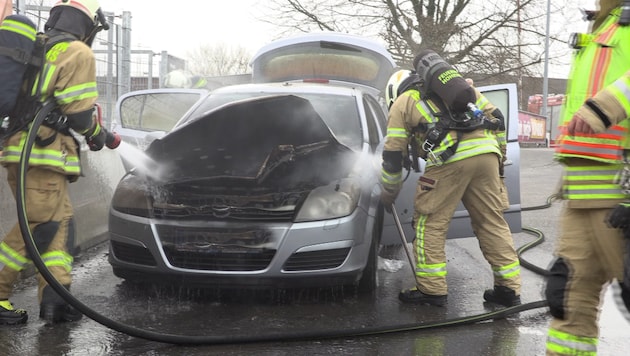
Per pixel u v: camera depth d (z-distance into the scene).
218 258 4.37
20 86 3.67
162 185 4.51
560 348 2.70
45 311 4.02
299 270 4.36
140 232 4.46
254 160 4.66
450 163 4.44
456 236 5.34
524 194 11.59
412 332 4.05
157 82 10.05
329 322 4.22
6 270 3.95
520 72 19.69
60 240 3.99
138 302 4.59
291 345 3.79
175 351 3.66
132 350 3.66
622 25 2.53
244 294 4.81
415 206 4.63
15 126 3.79
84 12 3.95
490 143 4.49
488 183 4.54
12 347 3.64
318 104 5.57
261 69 8.17
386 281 5.34
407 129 4.52
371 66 7.86
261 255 4.34
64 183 3.97
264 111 4.28
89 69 3.85
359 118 5.46
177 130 4.39
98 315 3.56
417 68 4.55
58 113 3.82
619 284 2.56
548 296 2.72
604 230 2.54
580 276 2.65
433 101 4.45
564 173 2.67
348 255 4.45
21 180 3.56
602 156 2.50
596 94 2.50
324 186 4.54
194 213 4.39
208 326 4.11
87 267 5.63
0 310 4.00
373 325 4.16
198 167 4.68
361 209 4.55
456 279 5.46
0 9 4.90
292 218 4.36
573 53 2.74
